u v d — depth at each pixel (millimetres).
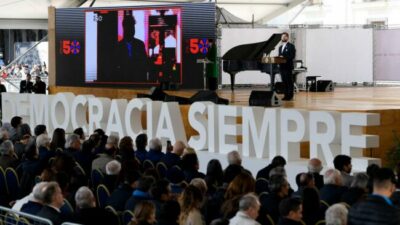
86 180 9680
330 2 39281
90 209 7156
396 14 37406
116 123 16438
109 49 27281
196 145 14883
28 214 6973
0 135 12891
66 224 6609
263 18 34438
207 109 14617
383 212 5496
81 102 17641
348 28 29922
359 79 30062
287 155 13148
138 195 7562
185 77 25984
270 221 7293
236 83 28578
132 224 6363
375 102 17641
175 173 9438
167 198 7422
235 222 6391
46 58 41562
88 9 27547
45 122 18906
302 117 12859
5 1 29516
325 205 7715
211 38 25469
